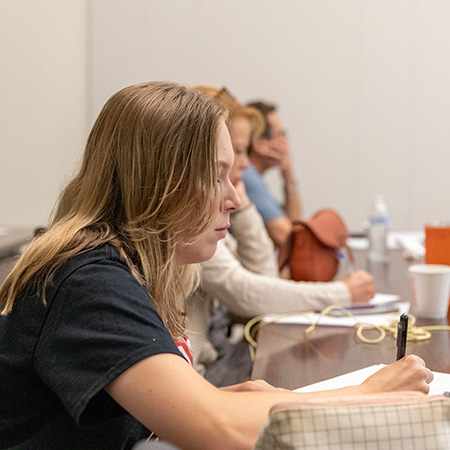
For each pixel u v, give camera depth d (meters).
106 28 4.64
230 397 0.77
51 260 0.84
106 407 0.81
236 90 4.69
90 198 0.92
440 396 0.67
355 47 4.65
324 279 2.03
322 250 2.03
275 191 4.72
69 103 4.67
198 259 0.97
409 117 4.70
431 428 0.63
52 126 4.68
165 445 0.51
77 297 0.79
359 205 4.76
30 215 4.70
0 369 0.84
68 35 4.62
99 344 0.76
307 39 4.65
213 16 4.64
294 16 4.64
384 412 0.63
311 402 0.65
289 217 3.90
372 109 4.70
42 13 4.60
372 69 4.67
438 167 4.73
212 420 0.73
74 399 0.75
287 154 3.51
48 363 0.79
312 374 1.16
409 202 4.76
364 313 1.66
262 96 4.70
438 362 1.21
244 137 1.98
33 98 4.65
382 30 4.64
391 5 4.62
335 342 1.38
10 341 0.84
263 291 1.75
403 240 3.25
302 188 4.76
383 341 1.38
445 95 4.68
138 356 0.75
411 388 0.89
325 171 4.74
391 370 0.92
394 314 1.63
